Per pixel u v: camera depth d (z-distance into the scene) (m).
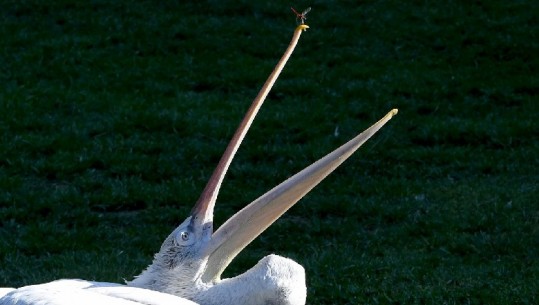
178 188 13.53
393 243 12.20
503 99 17.88
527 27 21.19
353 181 14.15
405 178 14.36
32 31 20.00
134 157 14.52
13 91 16.88
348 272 11.12
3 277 10.91
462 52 20.02
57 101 16.55
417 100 17.62
